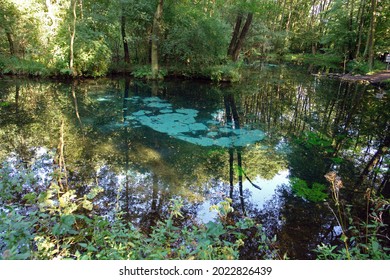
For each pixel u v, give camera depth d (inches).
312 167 186.1
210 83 486.0
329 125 276.1
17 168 158.7
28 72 448.8
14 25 446.3
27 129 230.5
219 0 500.7
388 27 661.9
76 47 441.7
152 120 274.1
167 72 511.5
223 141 228.2
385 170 182.1
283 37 960.9
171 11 485.1
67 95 359.9
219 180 165.3
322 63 823.1
